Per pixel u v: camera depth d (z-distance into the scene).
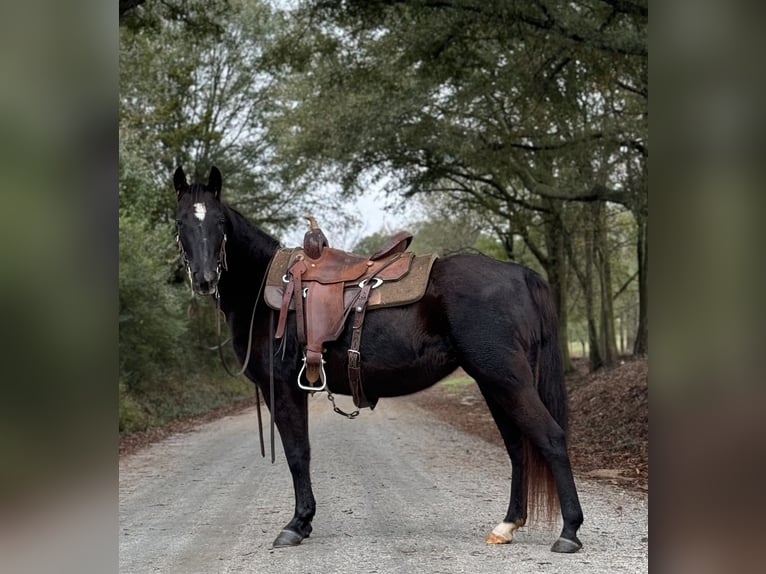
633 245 25.78
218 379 22.88
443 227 27.28
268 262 4.91
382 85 15.05
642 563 3.96
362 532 4.98
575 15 10.07
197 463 9.16
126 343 14.62
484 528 5.06
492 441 11.19
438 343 4.41
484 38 11.82
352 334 4.50
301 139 17.58
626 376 15.66
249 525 5.35
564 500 4.20
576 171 15.16
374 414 16.62
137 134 19.19
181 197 4.62
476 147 14.95
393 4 11.66
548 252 22.12
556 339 4.46
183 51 21.78
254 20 22.97
